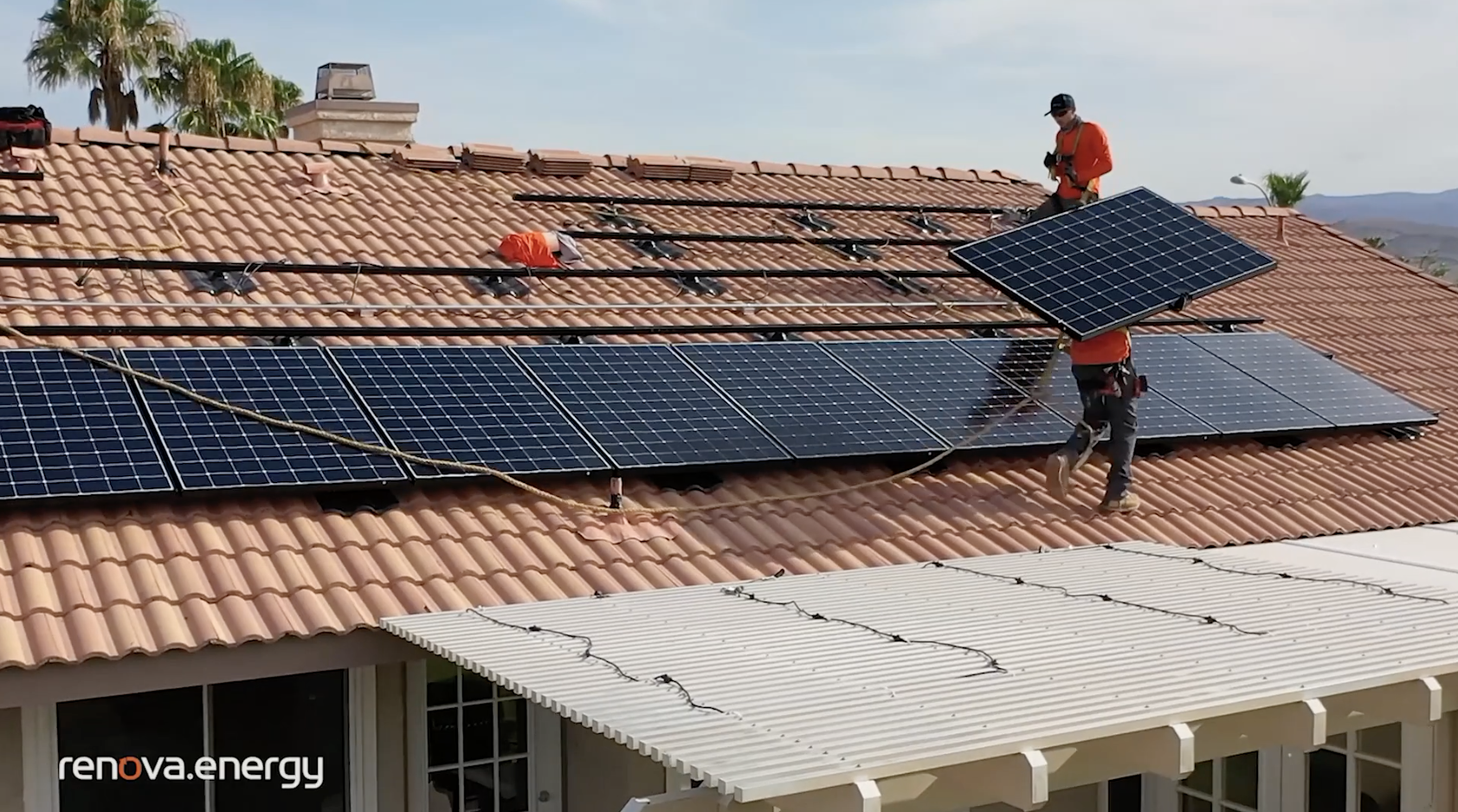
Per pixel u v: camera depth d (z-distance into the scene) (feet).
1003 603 32.14
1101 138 55.01
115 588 30.01
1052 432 44.42
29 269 43.80
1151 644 28.63
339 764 33.60
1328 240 79.25
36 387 35.42
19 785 29.99
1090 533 40.75
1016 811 40.32
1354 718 30.60
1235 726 27.22
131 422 34.91
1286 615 31.22
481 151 63.98
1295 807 39.83
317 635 30.37
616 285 51.70
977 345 49.88
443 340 43.98
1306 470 47.24
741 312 50.83
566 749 37.29
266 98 151.43
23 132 54.03
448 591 32.50
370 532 34.32
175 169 55.31
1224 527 42.45
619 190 64.90
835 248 60.64
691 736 22.58
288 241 50.34
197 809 32.17
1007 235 50.37
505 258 52.49
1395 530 44.16
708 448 39.29
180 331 40.22
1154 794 43.04
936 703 24.52
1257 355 54.29
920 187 74.43
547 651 27.84
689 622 30.32
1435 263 120.26
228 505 34.01
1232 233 77.51
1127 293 44.60
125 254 46.03
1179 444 47.16
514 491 37.50
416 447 36.42
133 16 141.90
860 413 43.04
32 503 31.40
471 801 36.06
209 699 32.14
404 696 34.78
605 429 39.19
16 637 27.84
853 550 37.73
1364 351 60.64
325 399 37.70
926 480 42.29
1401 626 30.55
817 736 22.70
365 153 62.44
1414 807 37.73
